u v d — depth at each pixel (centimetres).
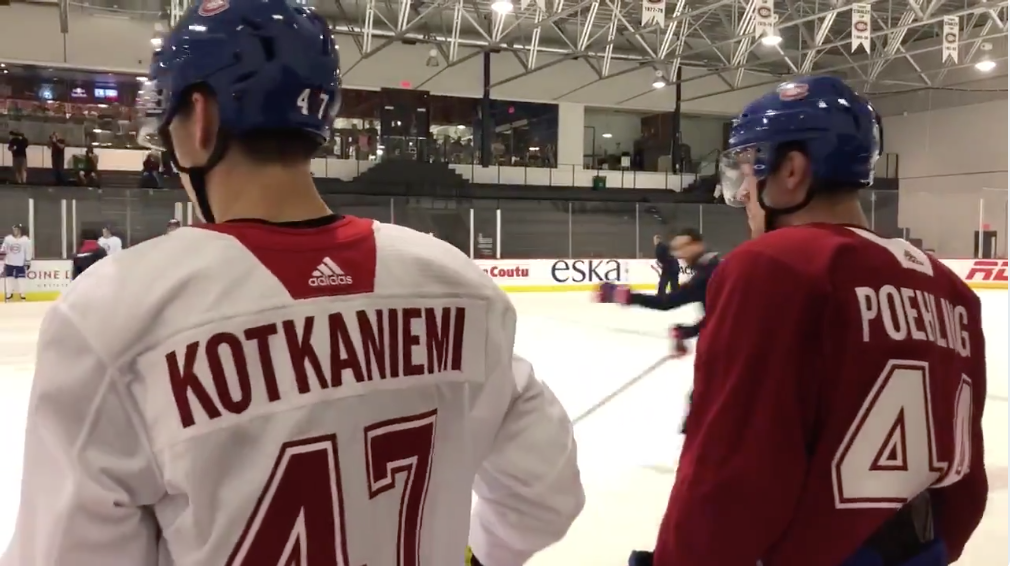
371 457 90
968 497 136
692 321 1173
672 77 2131
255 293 85
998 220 2195
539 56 2356
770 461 111
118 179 1889
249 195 93
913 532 119
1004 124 2275
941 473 122
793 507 113
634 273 1811
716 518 113
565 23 2131
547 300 1526
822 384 114
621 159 2511
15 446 486
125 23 1967
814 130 128
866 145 130
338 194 1908
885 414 115
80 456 78
